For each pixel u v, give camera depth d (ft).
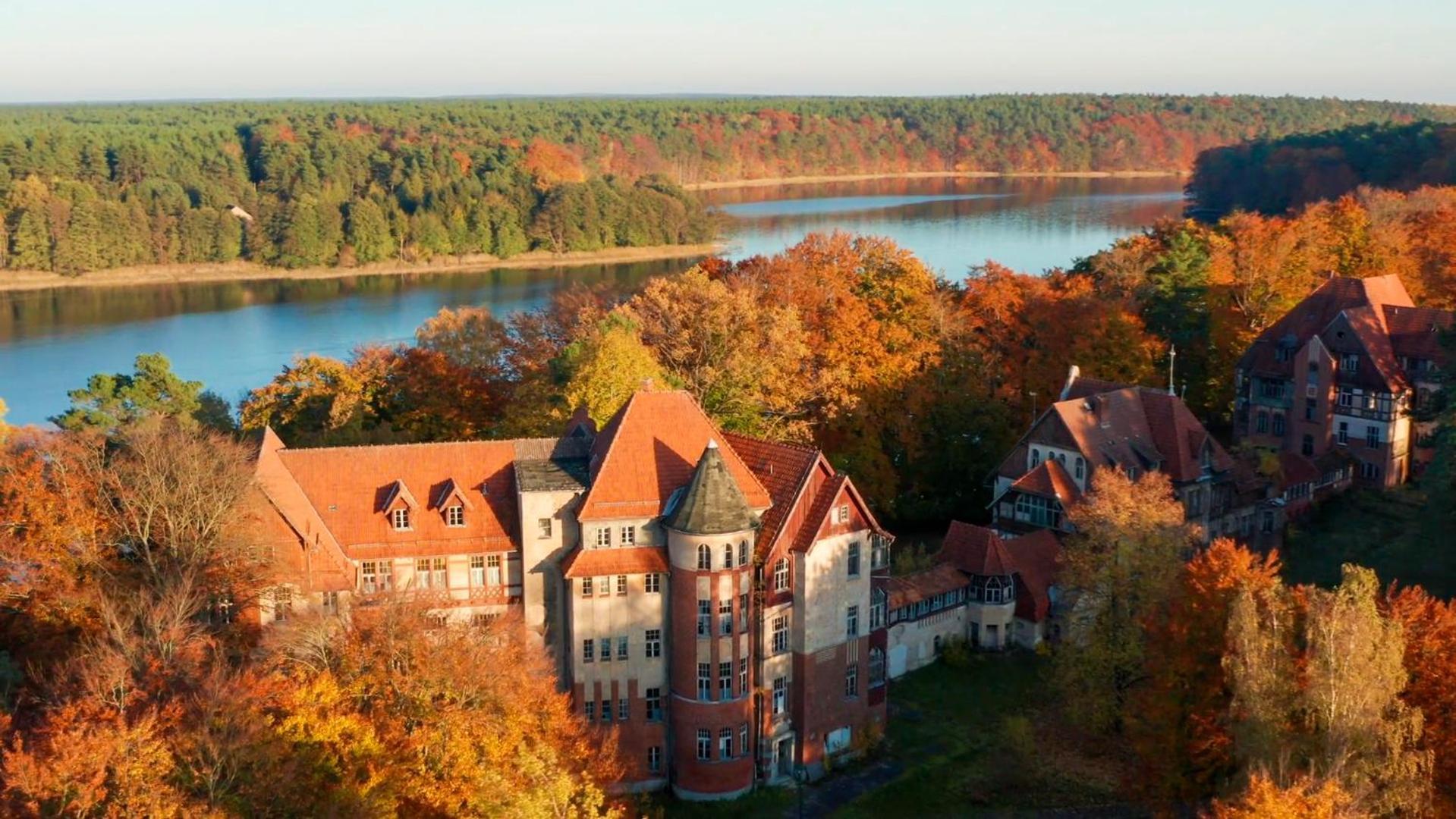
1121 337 419.95
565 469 258.78
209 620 226.79
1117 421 354.74
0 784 173.99
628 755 249.75
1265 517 374.84
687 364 370.94
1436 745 184.65
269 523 240.12
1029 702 290.56
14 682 204.85
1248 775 175.83
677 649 247.70
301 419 373.61
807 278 431.43
